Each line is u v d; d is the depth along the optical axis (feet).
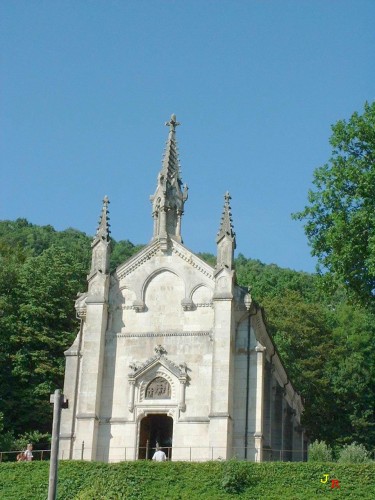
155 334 216.33
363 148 209.46
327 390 321.32
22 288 285.23
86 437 206.90
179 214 228.84
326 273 206.90
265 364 231.50
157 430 221.46
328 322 362.33
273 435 246.47
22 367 263.08
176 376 210.59
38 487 177.88
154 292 220.64
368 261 190.29
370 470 170.50
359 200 204.03
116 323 219.61
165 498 170.19
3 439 234.58
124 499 167.53
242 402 209.97
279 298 364.99
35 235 535.19
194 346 213.46
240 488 171.73
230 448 203.21
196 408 207.72
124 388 213.46
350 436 314.14
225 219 221.87
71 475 178.91
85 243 494.18
